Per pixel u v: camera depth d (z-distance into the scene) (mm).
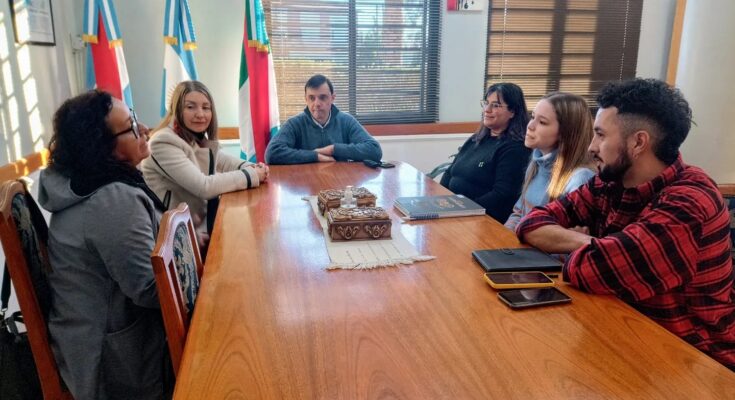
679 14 3674
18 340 1252
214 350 802
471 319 909
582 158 1658
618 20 3939
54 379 1206
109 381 1212
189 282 1200
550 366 755
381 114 3838
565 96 1700
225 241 1361
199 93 2119
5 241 1116
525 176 1945
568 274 1055
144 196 1253
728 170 3504
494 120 2277
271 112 3396
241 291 1033
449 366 755
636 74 4070
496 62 3877
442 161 3951
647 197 1126
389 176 2281
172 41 3074
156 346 1259
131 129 1310
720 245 1029
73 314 1191
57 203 1187
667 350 805
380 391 694
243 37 3309
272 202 1809
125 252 1158
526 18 3816
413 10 3686
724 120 3426
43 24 2637
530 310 947
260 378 726
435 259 1221
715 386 707
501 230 1465
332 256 1229
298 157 2654
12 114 2221
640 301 1081
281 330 868
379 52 3715
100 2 2949
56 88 2832
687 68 3492
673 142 1076
